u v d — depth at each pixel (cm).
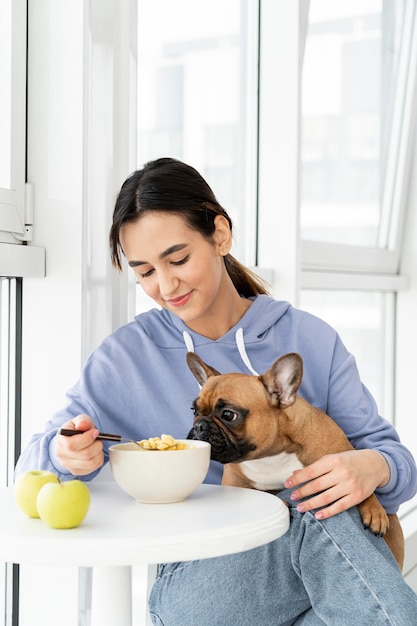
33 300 142
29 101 141
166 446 102
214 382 113
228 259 138
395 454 120
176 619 116
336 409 129
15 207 136
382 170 277
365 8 259
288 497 114
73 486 90
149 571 152
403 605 100
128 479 99
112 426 124
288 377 113
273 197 208
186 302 117
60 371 141
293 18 205
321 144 243
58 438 102
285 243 207
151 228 113
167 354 129
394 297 281
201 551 87
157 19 180
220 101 204
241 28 211
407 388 279
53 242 140
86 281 141
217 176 204
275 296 208
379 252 269
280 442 114
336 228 253
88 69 141
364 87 263
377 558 104
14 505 102
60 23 140
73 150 139
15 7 137
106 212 145
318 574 106
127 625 103
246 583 112
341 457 111
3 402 143
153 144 180
